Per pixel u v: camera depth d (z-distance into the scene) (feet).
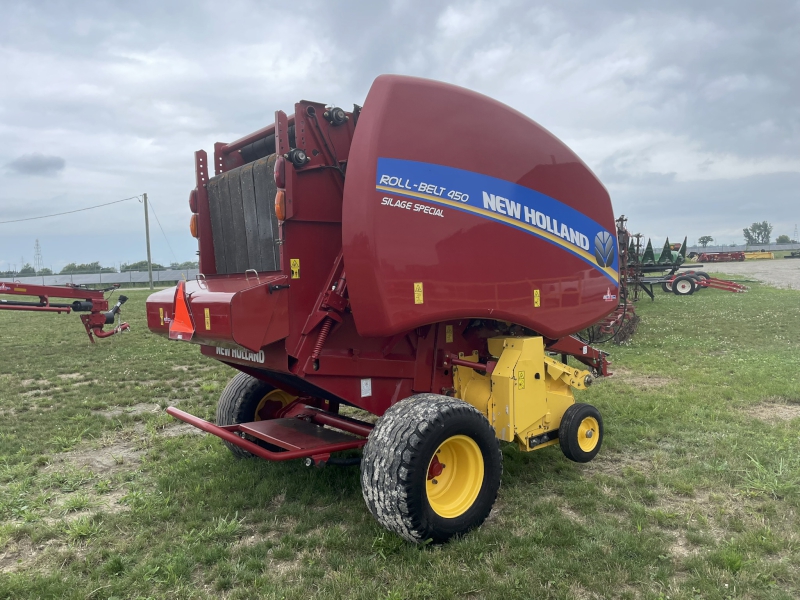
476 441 12.26
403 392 14.17
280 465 16.17
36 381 29.58
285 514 13.23
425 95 12.49
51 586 10.20
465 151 13.07
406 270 11.91
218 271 15.55
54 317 70.33
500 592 9.97
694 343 39.34
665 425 20.15
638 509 13.23
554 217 15.30
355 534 12.19
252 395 16.72
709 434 19.08
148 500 13.83
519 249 14.30
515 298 14.26
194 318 12.42
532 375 14.84
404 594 9.91
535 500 14.14
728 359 33.27
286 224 12.14
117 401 24.68
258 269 13.89
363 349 13.43
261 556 11.33
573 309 16.07
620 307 39.01
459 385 15.21
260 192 13.61
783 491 14.21
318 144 12.60
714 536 12.17
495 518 13.16
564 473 15.90
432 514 11.34
